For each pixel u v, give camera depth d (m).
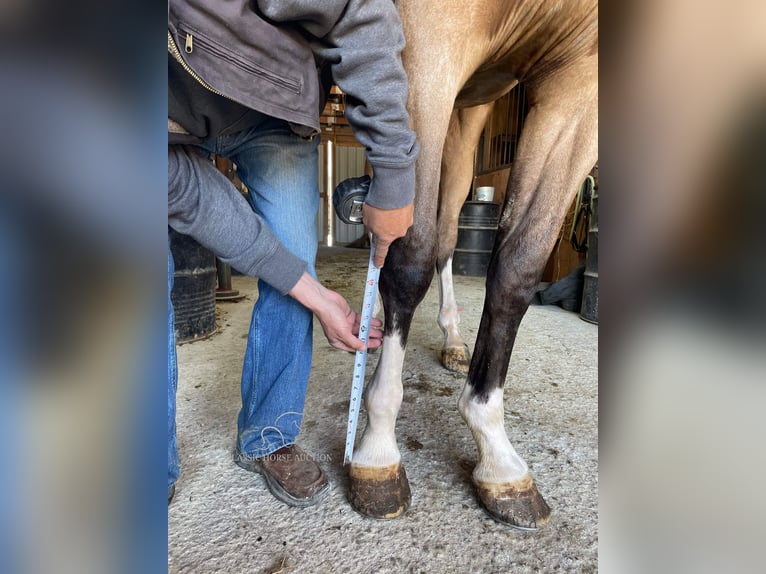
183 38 0.48
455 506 0.79
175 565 0.64
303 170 0.80
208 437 1.02
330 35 0.56
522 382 1.39
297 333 0.83
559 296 2.48
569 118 0.77
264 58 0.54
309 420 1.10
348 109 0.61
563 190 0.77
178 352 1.60
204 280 1.77
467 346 1.63
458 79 0.70
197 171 0.66
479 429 0.80
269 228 0.76
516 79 0.94
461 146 1.52
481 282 3.30
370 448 0.79
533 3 0.71
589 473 0.91
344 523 0.75
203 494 0.82
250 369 0.86
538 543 0.71
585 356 1.65
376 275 0.75
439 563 0.67
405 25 0.68
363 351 0.78
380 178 0.62
